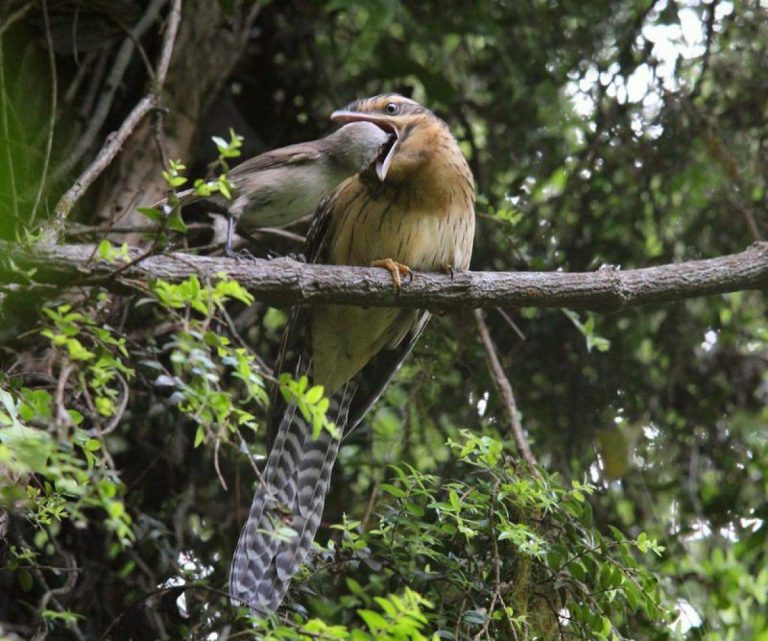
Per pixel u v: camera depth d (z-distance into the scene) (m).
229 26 11.68
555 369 12.49
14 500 6.80
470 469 11.26
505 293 8.79
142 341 10.52
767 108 13.05
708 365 12.70
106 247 6.38
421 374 11.96
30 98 10.58
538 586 8.39
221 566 10.80
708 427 12.59
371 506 10.12
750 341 12.88
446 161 10.05
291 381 5.99
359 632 5.98
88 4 10.96
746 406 12.64
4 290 6.64
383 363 10.89
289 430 10.06
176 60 11.34
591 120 13.09
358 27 12.66
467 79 13.20
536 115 13.09
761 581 11.73
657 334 12.76
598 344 11.12
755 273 9.15
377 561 8.57
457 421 12.11
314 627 6.13
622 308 8.99
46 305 6.33
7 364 7.96
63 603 10.05
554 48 12.99
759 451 12.47
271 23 12.52
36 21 10.77
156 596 10.09
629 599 8.13
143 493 10.94
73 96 10.84
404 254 10.03
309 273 8.13
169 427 11.01
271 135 12.50
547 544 8.16
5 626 9.47
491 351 11.06
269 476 9.76
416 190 9.95
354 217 10.13
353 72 12.75
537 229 12.90
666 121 12.89
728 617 11.45
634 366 12.62
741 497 12.25
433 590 8.34
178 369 9.99
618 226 12.88
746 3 13.20
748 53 13.15
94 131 10.75
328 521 11.45
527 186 12.98
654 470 12.46
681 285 9.01
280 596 8.49
